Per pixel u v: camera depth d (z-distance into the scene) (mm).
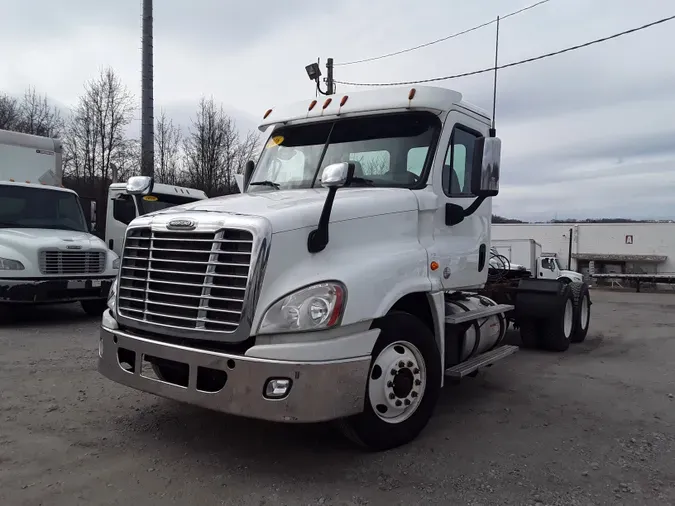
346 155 5309
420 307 4781
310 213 3961
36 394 5637
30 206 11320
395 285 4207
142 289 4227
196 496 3555
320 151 5430
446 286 4953
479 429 4949
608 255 49938
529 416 5371
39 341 8438
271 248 3707
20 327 9695
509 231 53938
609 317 15398
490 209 5914
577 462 4258
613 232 50188
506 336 10016
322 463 4086
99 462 4035
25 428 4676
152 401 5449
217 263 3793
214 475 3863
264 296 3674
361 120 5391
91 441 4426
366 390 3982
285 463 4074
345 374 3738
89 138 27859
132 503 3449
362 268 3990
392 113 5258
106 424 4816
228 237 3807
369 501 3547
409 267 4406
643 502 3631
